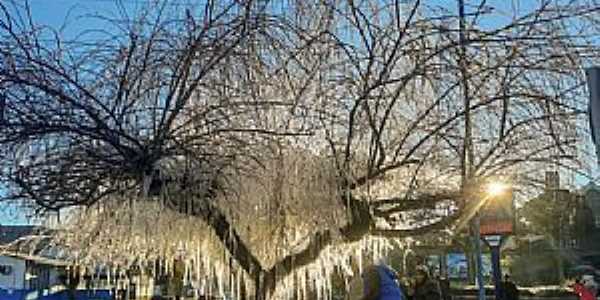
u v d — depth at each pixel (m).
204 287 5.66
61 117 4.18
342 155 4.82
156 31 4.42
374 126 4.65
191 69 4.35
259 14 4.50
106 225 4.73
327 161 4.88
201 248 5.26
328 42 4.66
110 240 5.05
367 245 6.02
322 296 5.61
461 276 15.77
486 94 4.69
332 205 4.92
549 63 4.61
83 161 4.30
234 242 4.96
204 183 4.54
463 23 4.57
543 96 4.66
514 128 4.84
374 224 5.34
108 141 4.24
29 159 4.27
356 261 6.02
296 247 5.26
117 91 4.37
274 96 4.68
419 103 4.79
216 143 4.46
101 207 4.61
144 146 4.29
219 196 4.70
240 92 4.52
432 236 6.15
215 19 4.42
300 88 4.69
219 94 4.48
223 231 4.90
